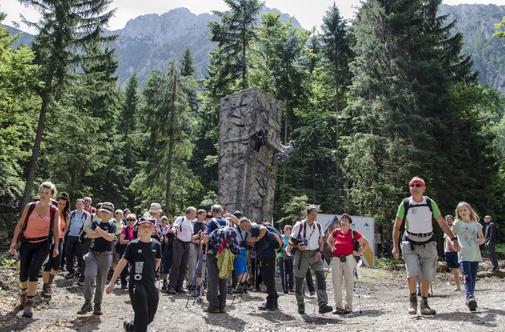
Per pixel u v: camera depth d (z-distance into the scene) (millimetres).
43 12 21641
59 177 25969
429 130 23734
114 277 5426
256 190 17062
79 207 11219
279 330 6828
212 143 39125
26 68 19016
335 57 35719
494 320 6086
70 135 23641
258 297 10805
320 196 34188
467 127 27188
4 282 9148
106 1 22531
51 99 21438
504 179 31078
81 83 23266
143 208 31062
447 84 24953
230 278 11289
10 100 19281
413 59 25219
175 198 29047
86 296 7508
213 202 30625
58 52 21172
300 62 36750
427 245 6898
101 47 23531
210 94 33562
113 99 36125
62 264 12289
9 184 20734
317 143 34312
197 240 10305
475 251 7301
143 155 41688
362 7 26938
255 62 30797
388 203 22891
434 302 9031
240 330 6844
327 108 38594
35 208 7238
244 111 17438
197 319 7527
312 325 7164
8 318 6934
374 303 10188
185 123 27422
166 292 10328
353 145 24000
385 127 22812
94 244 7617
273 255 8789
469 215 7516
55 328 6520
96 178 33875
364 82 24469
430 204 6902
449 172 23953
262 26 35531
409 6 25266
